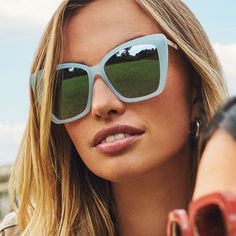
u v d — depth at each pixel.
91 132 0.60
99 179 0.68
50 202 0.70
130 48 0.59
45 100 0.63
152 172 0.61
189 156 0.64
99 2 0.62
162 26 0.61
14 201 0.77
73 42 0.62
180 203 0.63
